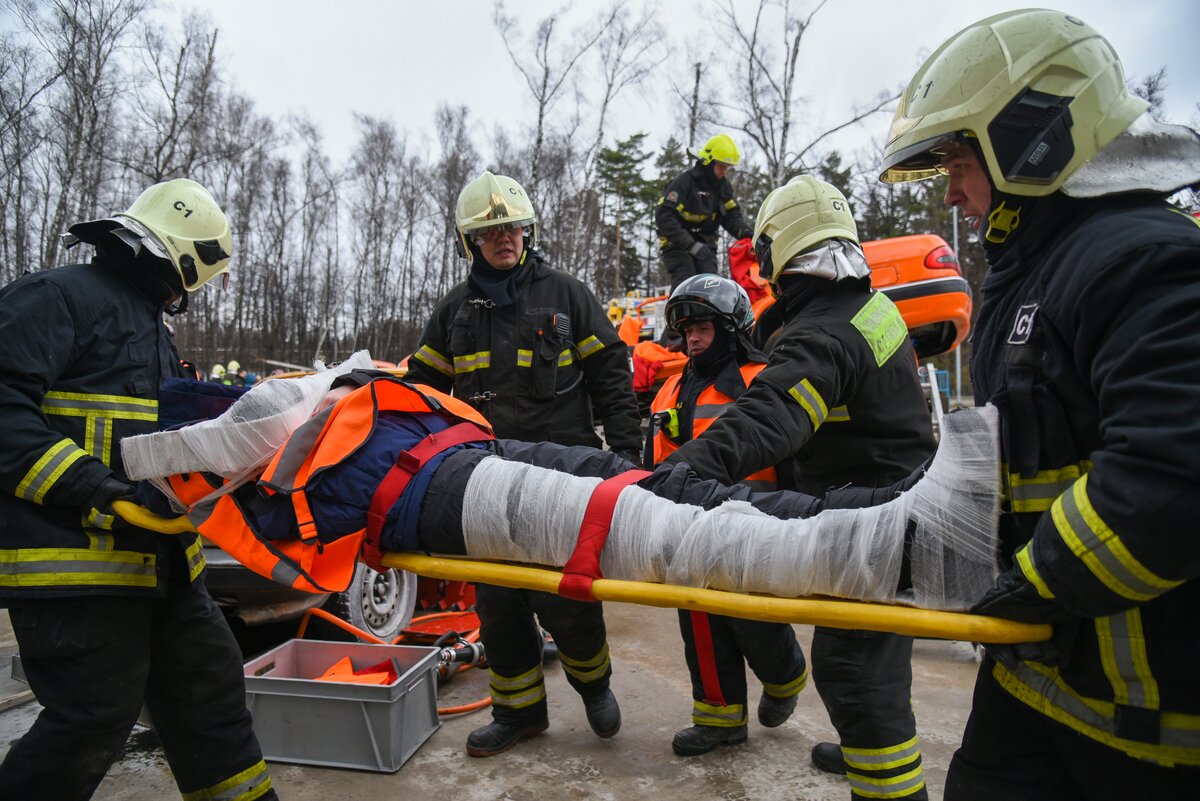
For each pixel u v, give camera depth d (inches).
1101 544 40.2
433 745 118.8
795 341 84.3
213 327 1355.8
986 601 48.9
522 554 70.6
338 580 73.9
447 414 84.9
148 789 105.6
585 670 114.2
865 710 84.6
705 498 69.1
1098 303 43.1
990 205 54.2
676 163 1469.0
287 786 105.8
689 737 114.2
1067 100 48.2
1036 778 52.8
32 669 78.7
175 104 663.8
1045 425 47.8
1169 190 46.3
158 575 80.9
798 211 91.6
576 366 127.6
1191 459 36.8
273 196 1562.5
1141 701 44.6
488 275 125.5
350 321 1626.5
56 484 74.7
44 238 707.4
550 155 841.5
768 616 56.7
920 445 89.9
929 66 55.5
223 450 74.6
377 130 1409.9
